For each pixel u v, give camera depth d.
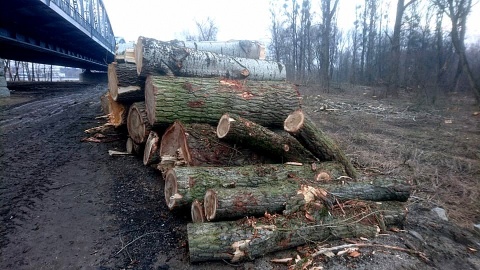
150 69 5.09
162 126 4.61
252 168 3.70
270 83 5.17
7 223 3.26
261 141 4.03
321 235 2.98
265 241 2.75
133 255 2.84
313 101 14.68
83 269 2.62
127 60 6.12
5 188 4.12
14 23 13.25
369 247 3.00
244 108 4.70
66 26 15.64
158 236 3.17
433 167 5.47
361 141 7.23
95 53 29.58
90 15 20.61
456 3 14.23
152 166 4.98
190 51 5.49
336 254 2.86
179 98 4.39
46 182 4.39
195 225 2.84
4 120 8.52
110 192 4.16
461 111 12.52
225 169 3.63
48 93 16.58
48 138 6.88
